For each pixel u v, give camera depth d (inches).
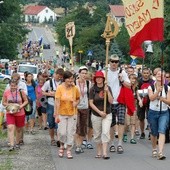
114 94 636.7
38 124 922.7
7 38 3378.4
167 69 1856.5
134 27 616.1
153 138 605.0
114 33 605.3
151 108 590.2
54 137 733.3
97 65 1969.7
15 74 644.7
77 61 3841.0
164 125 586.6
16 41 3476.9
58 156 608.1
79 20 4667.8
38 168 532.1
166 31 1791.3
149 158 601.0
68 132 595.5
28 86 838.5
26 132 837.8
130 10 616.7
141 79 778.2
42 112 866.1
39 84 854.5
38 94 852.6
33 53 5009.8
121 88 641.0
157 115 588.4
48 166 543.8
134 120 730.2
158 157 593.3
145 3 607.2
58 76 700.0
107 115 590.2
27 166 542.6
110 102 590.6
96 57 3408.0
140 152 647.1
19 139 673.6
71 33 813.9
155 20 605.9
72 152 642.8
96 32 3747.5
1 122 727.1
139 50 621.9
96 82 593.0
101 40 3722.9
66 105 593.6
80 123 641.0
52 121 688.4
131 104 647.8
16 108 631.2
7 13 3503.9
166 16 1800.0
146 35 610.5
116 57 638.5
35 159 585.6
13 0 3494.1
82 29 4190.5
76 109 601.9
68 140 595.2
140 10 610.5
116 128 758.5
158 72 579.2
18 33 3538.4
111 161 578.9
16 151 639.1
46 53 5275.6
